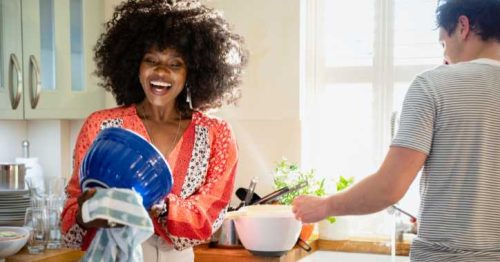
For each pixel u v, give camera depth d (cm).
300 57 252
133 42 155
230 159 156
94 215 115
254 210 207
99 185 122
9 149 262
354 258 241
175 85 149
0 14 213
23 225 214
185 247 142
